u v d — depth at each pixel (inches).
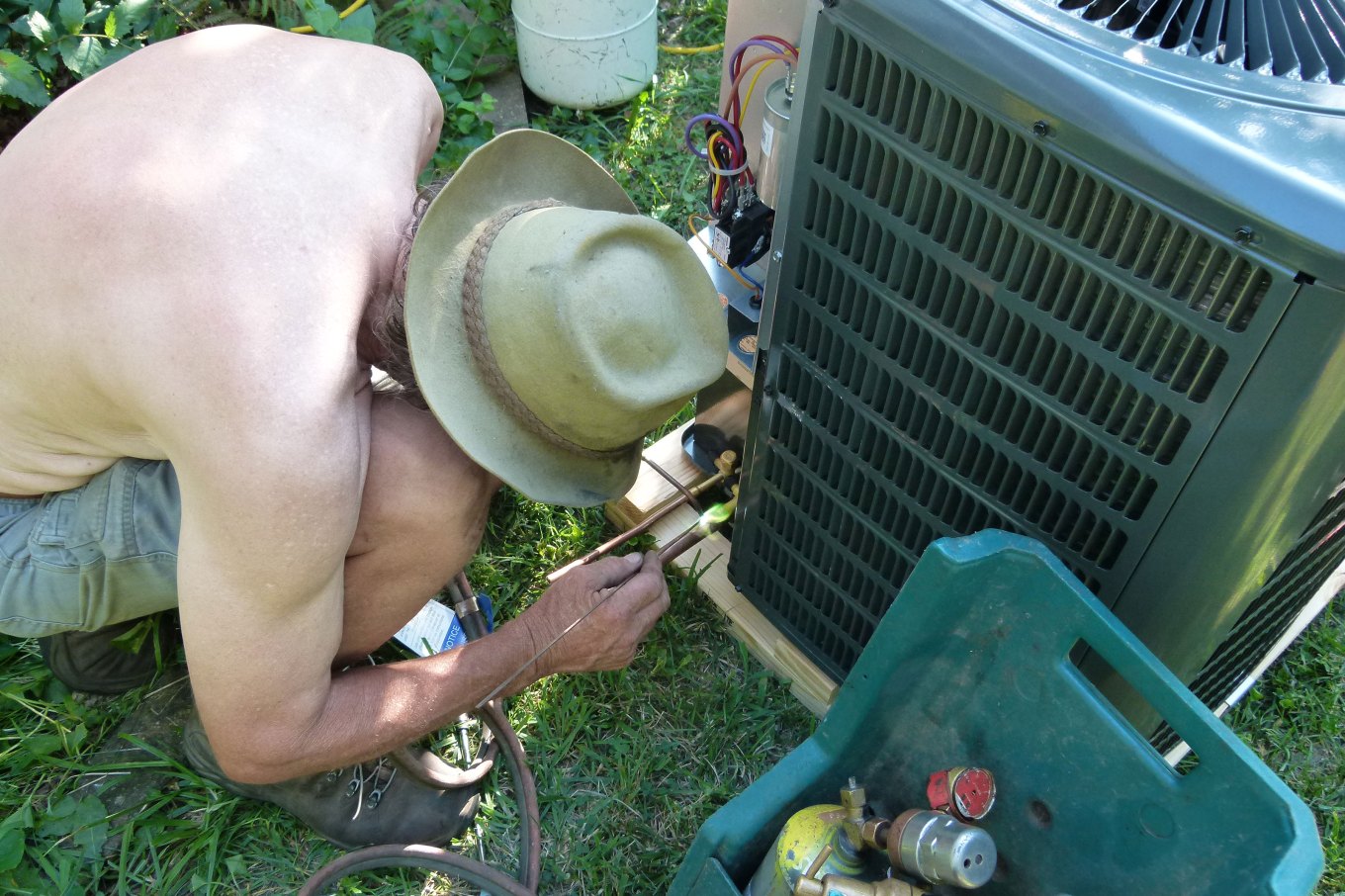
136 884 58.6
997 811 47.9
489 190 48.8
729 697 66.2
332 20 88.4
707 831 45.2
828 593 62.1
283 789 58.1
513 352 44.1
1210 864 40.5
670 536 71.3
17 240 42.8
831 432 54.4
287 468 41.0
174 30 91.7
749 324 64.2
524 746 63.2
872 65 40.9
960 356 44.8
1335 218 31.4
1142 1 40.1
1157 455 40.0
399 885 57.9
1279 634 59.2
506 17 106.2
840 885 43.1
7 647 64.9
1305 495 38.2
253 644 44.3
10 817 57.7
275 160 45.1
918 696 47.6
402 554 52.0
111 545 50.2
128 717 63.6
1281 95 35.3
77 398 44.8
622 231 43.5
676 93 102.4
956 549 40.6
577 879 58.9
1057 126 36.1
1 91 80.1
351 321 44.1
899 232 43.9
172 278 41.2
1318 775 63.1
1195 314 35.8
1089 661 48.2
